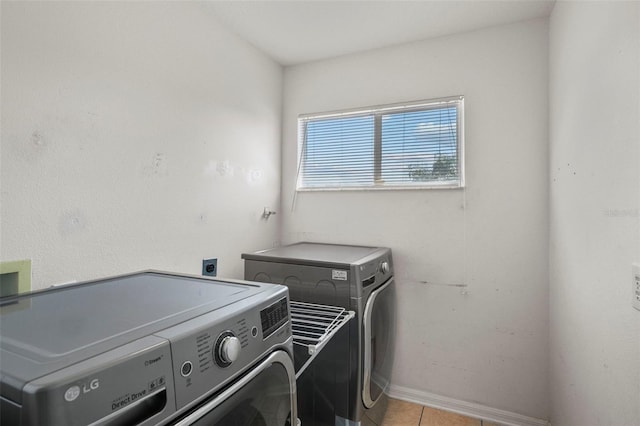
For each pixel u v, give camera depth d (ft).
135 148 4.92
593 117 4.15
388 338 6.69
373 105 7.73
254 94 7.59
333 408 5.23
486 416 6.69
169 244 5.49
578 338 4.66
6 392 1.57
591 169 4.20
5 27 3.52
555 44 5.85
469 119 6.89
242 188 7.22
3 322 2.35
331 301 5.44
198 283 3.64
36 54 3.77
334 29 6.86
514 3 5.96
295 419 3.33
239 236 7.13
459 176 7.03
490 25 6.68
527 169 6.46
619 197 3.45
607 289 3.73
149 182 5.15
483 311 6.77
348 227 7.95
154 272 4.28
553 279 5.98
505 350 6.60
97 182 4.42
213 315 2.48
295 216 8.53
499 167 6.65
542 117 6.35
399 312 7.41
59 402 1.51
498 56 6.67
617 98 3.50
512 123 6.56
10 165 3.57
